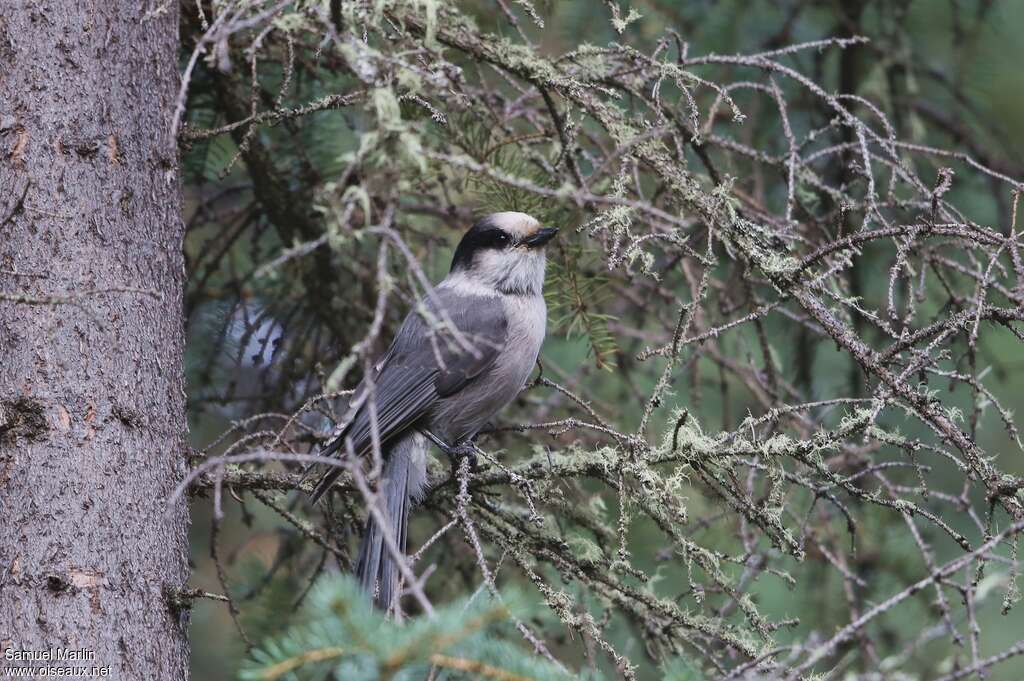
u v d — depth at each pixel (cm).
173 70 608
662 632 637
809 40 991
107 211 560
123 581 525
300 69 774
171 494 557
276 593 788
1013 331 548
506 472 623
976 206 1013
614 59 721
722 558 608
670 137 714
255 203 823
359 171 476
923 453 923
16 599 509
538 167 754
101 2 577
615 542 688
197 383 874
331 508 703
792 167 655
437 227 941
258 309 866
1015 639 912
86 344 543
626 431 882
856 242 594
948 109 1020
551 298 771
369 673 415
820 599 859
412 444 780
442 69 564
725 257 859
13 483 522
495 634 504
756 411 912
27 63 562
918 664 760
